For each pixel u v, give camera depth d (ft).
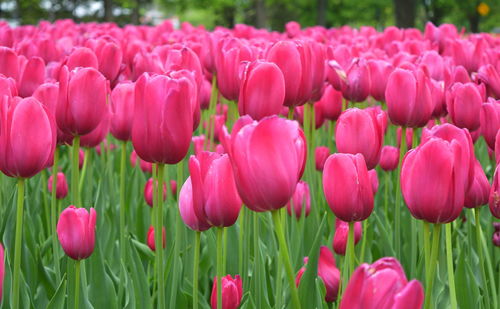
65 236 6.23
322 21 103.24
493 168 10.32
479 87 9.32
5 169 5.60
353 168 5.43
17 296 5.78
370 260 9.95
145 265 9.92
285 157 4.49
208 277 9.53
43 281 8.46
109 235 10.07
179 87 5.55
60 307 7.09
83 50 8.95
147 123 5.64
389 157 10.34
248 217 7.92
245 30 21.62
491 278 8.11
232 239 9.29
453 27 19.65
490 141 7.63
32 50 13.35
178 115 5.60
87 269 8.71
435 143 4.94
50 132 5.66
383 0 106.73
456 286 8.20
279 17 154.71
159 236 6.22
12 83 7.37
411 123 7.74
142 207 11.11
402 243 11.14
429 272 5.30
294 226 8.79
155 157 5.75
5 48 9.18
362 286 3.56
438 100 9.09
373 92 10.36
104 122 8.32
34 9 111.55
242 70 8.25
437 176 4.96
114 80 10.03
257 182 4.49
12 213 9.14
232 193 5.32
